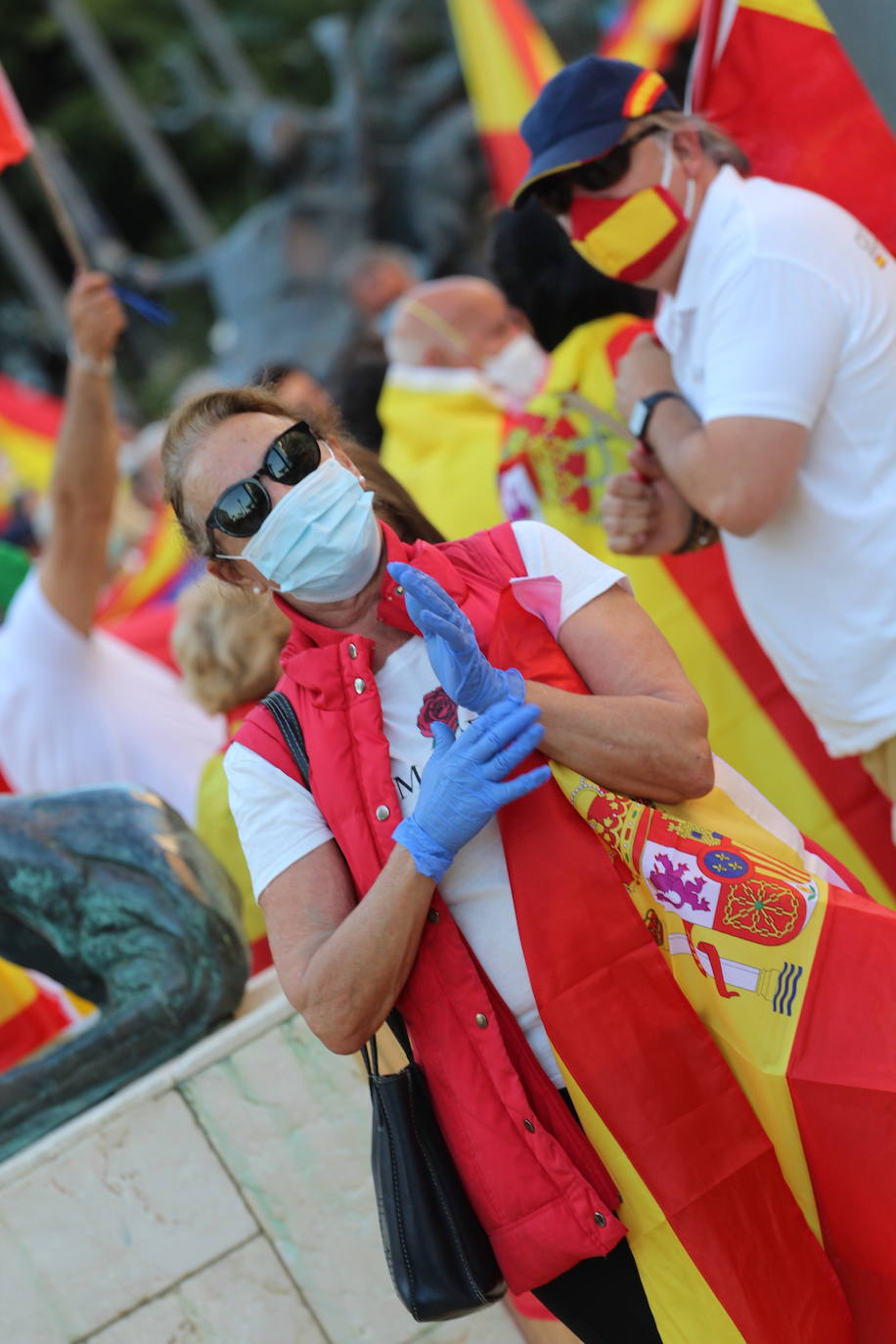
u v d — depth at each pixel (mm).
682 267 6301
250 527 4258
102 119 53312
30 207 52219
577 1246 4230
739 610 8250
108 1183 5953
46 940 6410
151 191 55250
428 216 31000
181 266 32750
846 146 7156
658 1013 4293
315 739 4398
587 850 4316
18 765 8734
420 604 4062
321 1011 4211
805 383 5957
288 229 31000
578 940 4281
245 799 4496
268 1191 6031
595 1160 4316
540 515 8398
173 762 8859
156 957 6293
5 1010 8430
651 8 14586
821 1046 4340
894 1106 4293
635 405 6508
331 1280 6031
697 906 4348
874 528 6145
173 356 49469
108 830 6387
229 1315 5988
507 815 4320
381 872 4172
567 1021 4262
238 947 6402
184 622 7871
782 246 5977
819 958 4359
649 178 6109
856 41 6047
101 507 8273
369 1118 6070
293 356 30109
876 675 6383
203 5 44344
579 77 6070
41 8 53938
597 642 4473
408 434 10070
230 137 53562
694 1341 4277
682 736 4320
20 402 21656
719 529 6910
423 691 4414
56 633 8516
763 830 4629
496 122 11898
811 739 8102
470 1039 4281
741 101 7305
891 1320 4465
